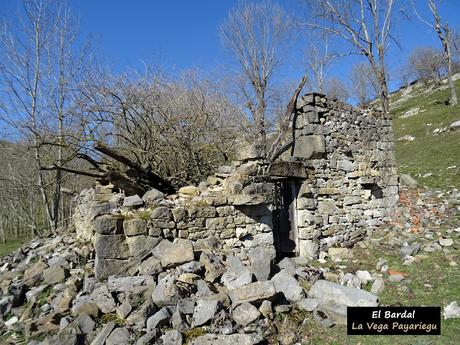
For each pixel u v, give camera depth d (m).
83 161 11.79
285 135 8.47
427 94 33.47
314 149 7.34
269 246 5.95
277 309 4.36
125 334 3.78
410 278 5.61
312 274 5.38
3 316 4.70
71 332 3.78
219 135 9.73
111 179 6.86
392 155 9.18
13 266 6.72
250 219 5.90
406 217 8.48
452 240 6.86
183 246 4.90
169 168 9.00
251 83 16.25
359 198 8.15
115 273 4.79
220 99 12.02
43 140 9.08
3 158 14.05
